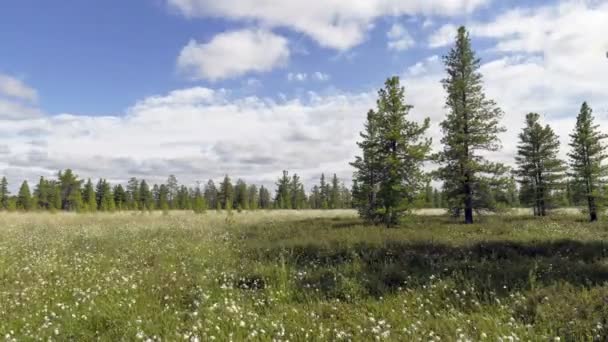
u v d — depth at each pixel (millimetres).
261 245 12172
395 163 19141
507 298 5645
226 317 5270
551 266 7402
